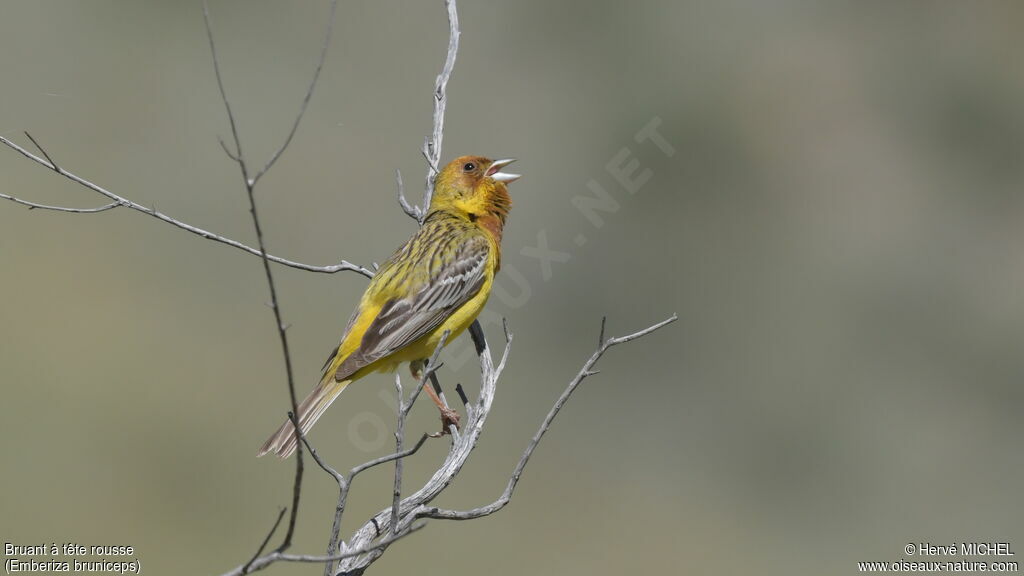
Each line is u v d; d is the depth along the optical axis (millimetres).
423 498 5812
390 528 4750
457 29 7660
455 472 5973
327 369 7020
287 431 6383
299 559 4211
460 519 5461
